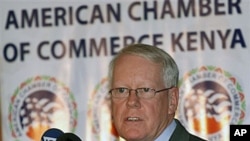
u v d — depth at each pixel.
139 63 5.75
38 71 10.30
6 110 10.27
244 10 10.01
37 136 10.23
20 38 10.31
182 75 10.03
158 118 5.76
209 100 9.98
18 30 10.31
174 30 10.09
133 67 5.74
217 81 9.99
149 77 5.72
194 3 10.07
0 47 10.30
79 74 10.25
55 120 10.25
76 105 10.24
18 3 10.33
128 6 10.19
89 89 10.23
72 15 10.25
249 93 9.93
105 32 10.20
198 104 9.98
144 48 5.83
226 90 9.98
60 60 10.27
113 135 10.16
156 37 10.11
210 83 10.01
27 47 10.30
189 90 10.02
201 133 9.97
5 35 10.31
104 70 10.20
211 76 10.01
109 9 10.21
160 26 10.12
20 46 10.31
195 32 10.05
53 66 10.29
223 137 9.93
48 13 10.29
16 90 10.30
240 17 10.01
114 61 5.86
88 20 10.23
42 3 10.30
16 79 10.31
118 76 5.77
